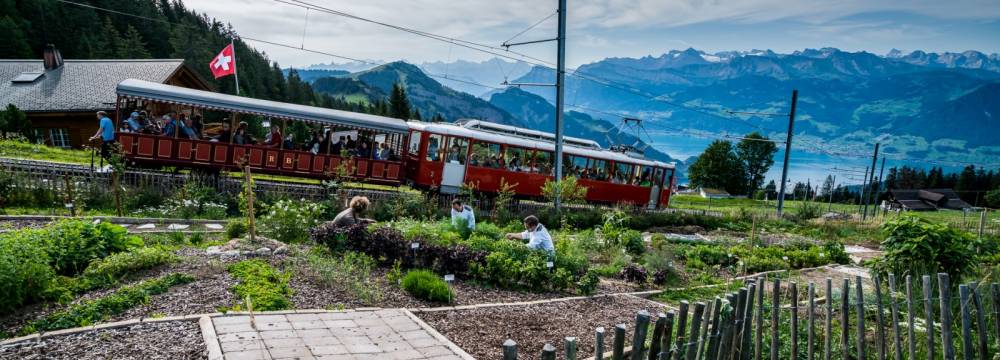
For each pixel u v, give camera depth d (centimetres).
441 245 1146
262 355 593
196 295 789
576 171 2902
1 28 6806
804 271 1680
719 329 614
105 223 1012
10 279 700
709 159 9356
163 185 1830
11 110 2998
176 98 1994
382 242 1125
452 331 771
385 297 896
